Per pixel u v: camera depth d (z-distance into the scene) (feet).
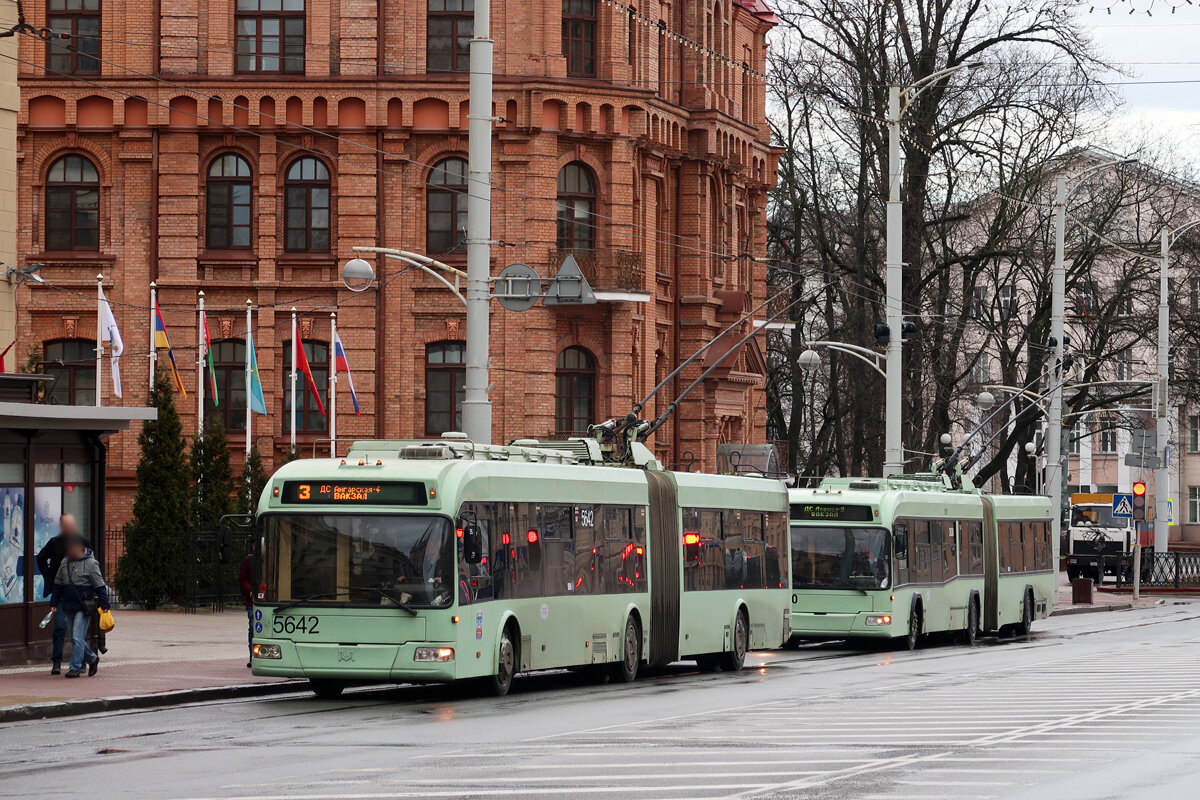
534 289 130.41
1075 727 79.82
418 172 207.21
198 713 90.48
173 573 172.14
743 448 238.48
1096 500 330.75
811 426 335.67
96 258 204.95
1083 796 56.44
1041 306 282.77
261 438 204.85
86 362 205.87
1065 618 223.10
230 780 61.62
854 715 86.43
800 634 155.22
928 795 56.44
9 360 163.02
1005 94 249.14
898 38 249.55
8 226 148.15
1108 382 243.19
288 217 207.62
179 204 205.36
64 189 206.49
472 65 126.11
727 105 244.83
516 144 207.51
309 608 96.73
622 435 136.67
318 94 205.77
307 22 206.49
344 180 206.28
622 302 212.02
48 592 111.96
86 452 117.70
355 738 76.28
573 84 208.33
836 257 277.44
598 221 212.64
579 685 113.60
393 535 96.68
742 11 253.44
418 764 65.41
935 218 266.57
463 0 208.74
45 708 88.48
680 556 125.90
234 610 172.86
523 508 104.88
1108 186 290.15
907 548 157.58
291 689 104.22
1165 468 282.15
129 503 203.41
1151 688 105.19
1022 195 263.90
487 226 125.90
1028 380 284.61
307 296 206.59
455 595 96.12
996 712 88.12
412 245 207.00
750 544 138.72
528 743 72.84
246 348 198.59
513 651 103.35
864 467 294.87
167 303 205.46
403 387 206.28
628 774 61.82
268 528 98.22
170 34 204.95
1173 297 306.35
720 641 131.13
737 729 78.84
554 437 207.51
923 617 160.76
